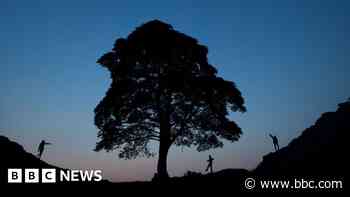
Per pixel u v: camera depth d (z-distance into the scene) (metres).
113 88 27.52
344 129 33.59
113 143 27.50
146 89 27.19
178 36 28.45
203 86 26.67
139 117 26.88
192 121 27.58
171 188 18.19
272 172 26.55
